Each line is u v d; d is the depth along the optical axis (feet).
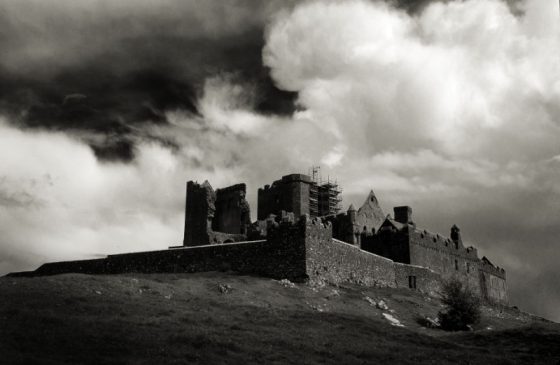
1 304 160.45
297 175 446.19
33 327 142.20
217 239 378.53
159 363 127.95
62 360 123.24
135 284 206.90
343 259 273.33
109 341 138.21
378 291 277.23
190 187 400.26
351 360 146.30
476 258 440.86
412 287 327.47
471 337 196.34
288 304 214.28
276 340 155.74
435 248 393.29
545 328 201.87
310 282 245.04
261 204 462.19
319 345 156.56
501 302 467.11
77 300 173.88
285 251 252.42
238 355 139.85
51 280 194.59
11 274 331.36
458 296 231.71
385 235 378.12
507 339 191.42
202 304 190.80
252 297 214.07
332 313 197.47
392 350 160.35
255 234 349.00
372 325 187.32
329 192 474.90
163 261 279.28
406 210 422.41
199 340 146.10
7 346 126.72
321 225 261.44
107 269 294.87
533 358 168.35
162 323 159.94
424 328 220.23
